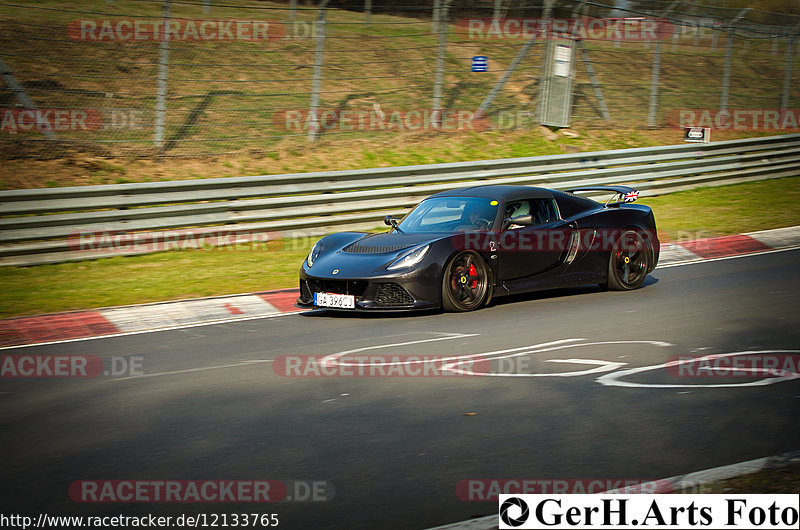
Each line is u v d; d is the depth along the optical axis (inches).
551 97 1007.0
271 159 794.8
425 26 1214.3
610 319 397.4
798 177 976.9
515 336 363.6
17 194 560.7
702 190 885.2
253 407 265.0
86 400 279.7
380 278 405.7
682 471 198.1
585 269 467.8
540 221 460.4
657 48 1080.8
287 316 433.7
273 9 1181.7
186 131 802.2
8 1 940.6
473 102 1024.2
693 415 242.7
